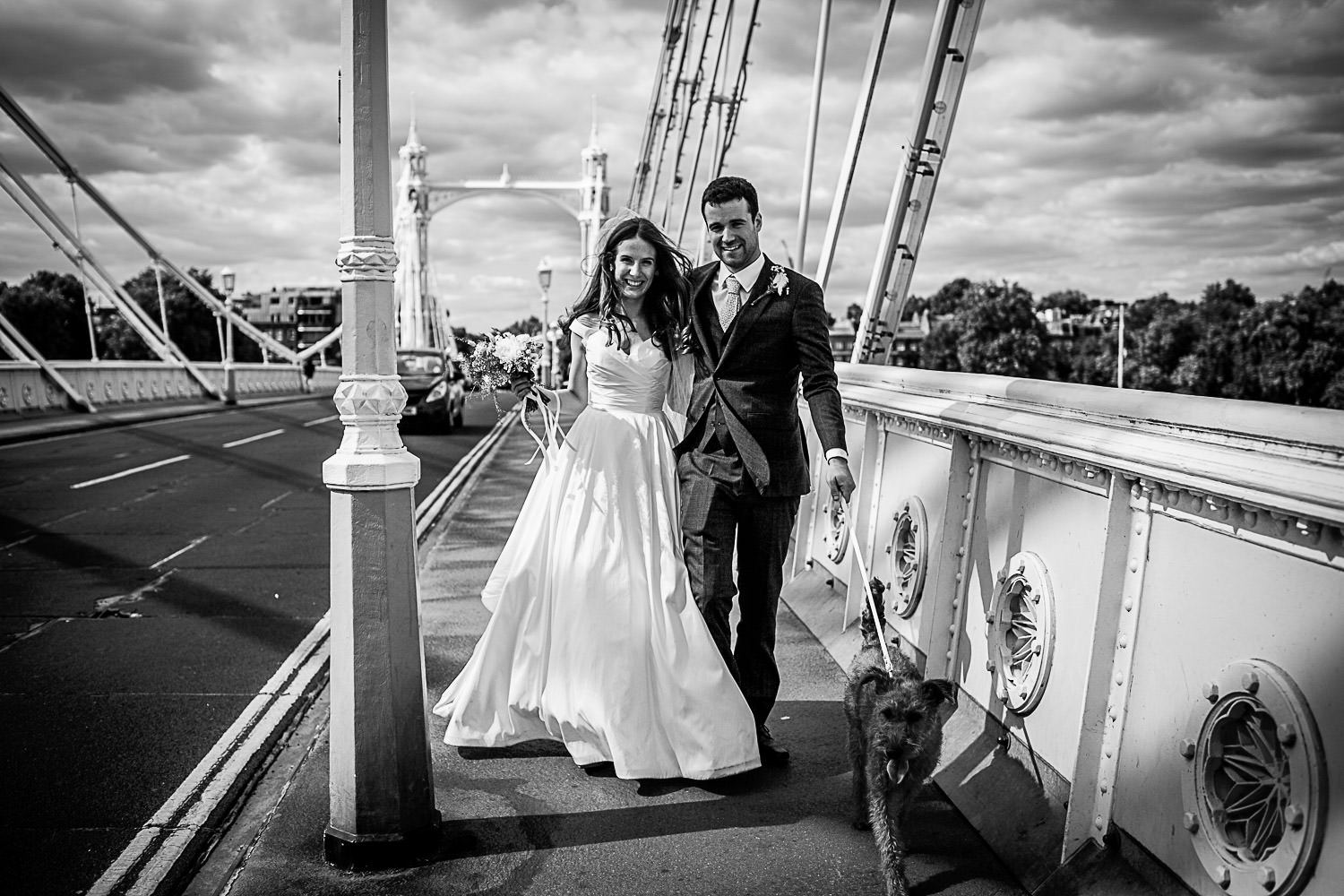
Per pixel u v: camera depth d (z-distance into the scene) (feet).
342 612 9.33
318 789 11.19
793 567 20.33
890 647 9.90
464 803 10.75
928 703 8.56
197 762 12.03
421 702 9.62
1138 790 7.79
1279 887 6.17
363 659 9.30
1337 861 5.81
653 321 12.35
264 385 130.82
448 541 26.48
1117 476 8.23
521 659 11.93
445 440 61.21
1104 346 370.12
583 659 11.30
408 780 9.47
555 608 11.66
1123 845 7.95
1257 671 6.48
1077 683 8.83
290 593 20.86
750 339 11.44
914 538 13.39
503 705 12.11
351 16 8.91
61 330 249.96
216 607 19.70
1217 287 398.42
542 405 12.46
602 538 11.54
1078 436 8.59
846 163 21.63
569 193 231.30
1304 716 6.08
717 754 11.06
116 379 84.07
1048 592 9.45
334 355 234.58
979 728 10.87
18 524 28.96
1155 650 7.74
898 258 18.58
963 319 364.38
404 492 9.48
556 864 9.39
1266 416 6.35
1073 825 8.37
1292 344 319.06
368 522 9.28
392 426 9.48
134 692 14.69
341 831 9.48
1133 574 8.13
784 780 11.25
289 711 13.79
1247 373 324.39
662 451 12.20
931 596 12.21
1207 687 6.93
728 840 9.82
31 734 13.00
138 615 19.16
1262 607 6.59
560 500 12.00
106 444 52.70
